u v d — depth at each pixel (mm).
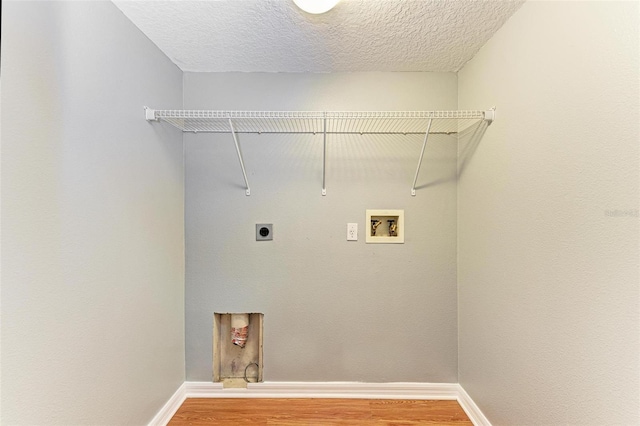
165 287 1538
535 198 1084
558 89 969
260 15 1230
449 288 1751
